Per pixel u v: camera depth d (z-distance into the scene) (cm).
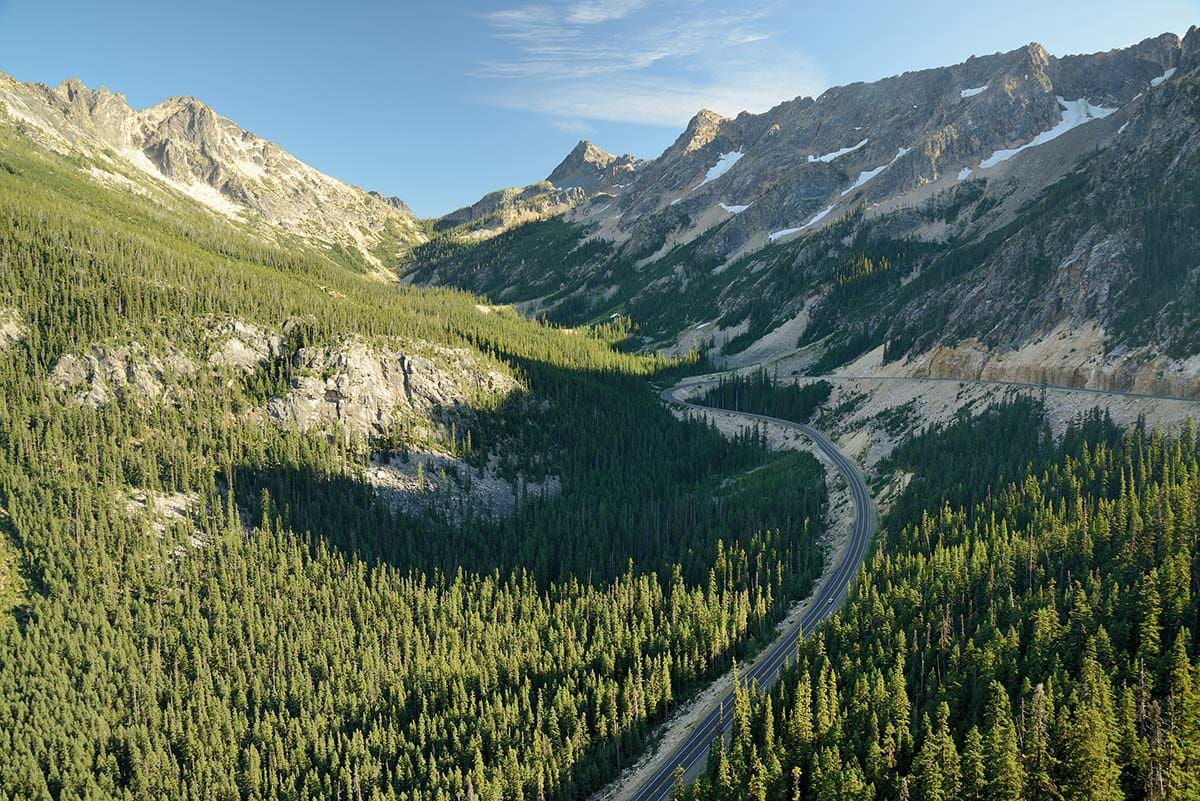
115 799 10906
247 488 17462
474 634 14012
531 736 11588
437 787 10762
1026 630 10606
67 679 12150
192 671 13000
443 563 16612
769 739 9750
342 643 13675
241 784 11338
